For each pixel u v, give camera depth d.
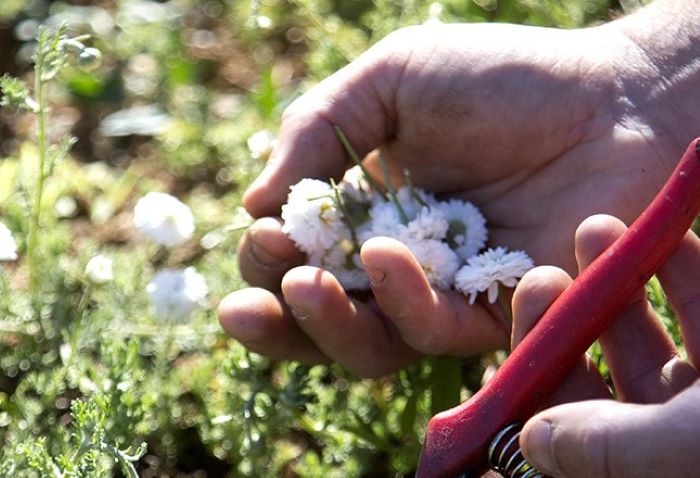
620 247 0.75
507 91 0.87
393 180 0.92
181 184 1.07
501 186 0.89
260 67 1.14
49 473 0.82
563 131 0.88
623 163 0.87
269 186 0.88
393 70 0.88
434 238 0.86
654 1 0.91
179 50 1.14
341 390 0.92
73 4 1.18
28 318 0.92
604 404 0.72
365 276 0.86
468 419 0.76
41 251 0.96
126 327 0.92
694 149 0.75
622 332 0.78
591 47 0.89
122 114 1.10
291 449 0.91
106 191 1.05
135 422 0.85
